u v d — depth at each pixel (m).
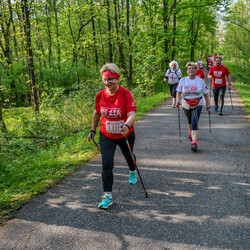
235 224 2.64
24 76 11.91
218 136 5.88
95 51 27.94
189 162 4.40
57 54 28.33
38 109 10.98
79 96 9.23
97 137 6.50
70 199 3.34
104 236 2.55
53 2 25.17
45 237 2.58
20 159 5.65
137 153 5.02
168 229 2.61
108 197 3.06
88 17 24.27
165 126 7.15
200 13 22.89
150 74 16.02
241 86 16.72
